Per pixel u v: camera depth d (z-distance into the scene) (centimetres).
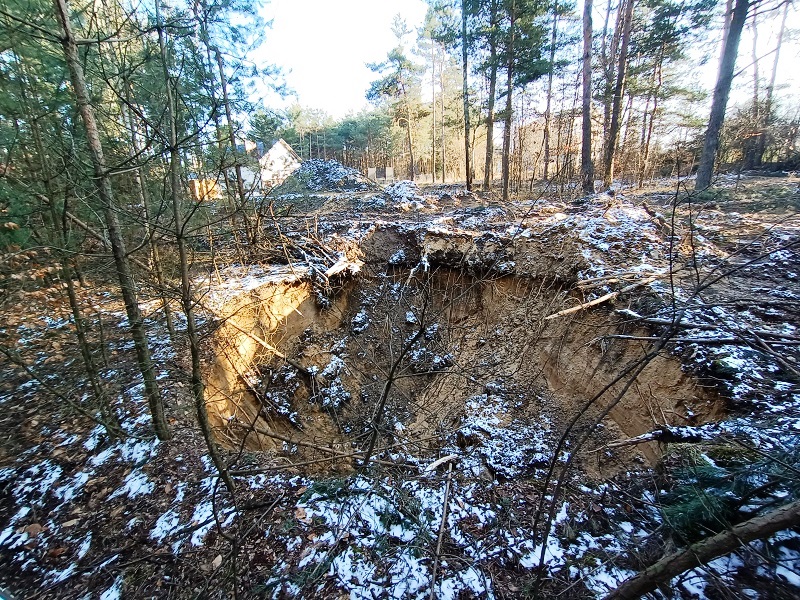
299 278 883
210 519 330
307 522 327
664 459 340
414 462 439
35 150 413
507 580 274
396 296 1023
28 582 296
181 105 367
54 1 276
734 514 247
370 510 340
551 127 2209
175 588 282
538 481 377
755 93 1717
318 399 750
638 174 1838
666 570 199
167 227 300
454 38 1642
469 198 1648
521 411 601
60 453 412
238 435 539
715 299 519
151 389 395
